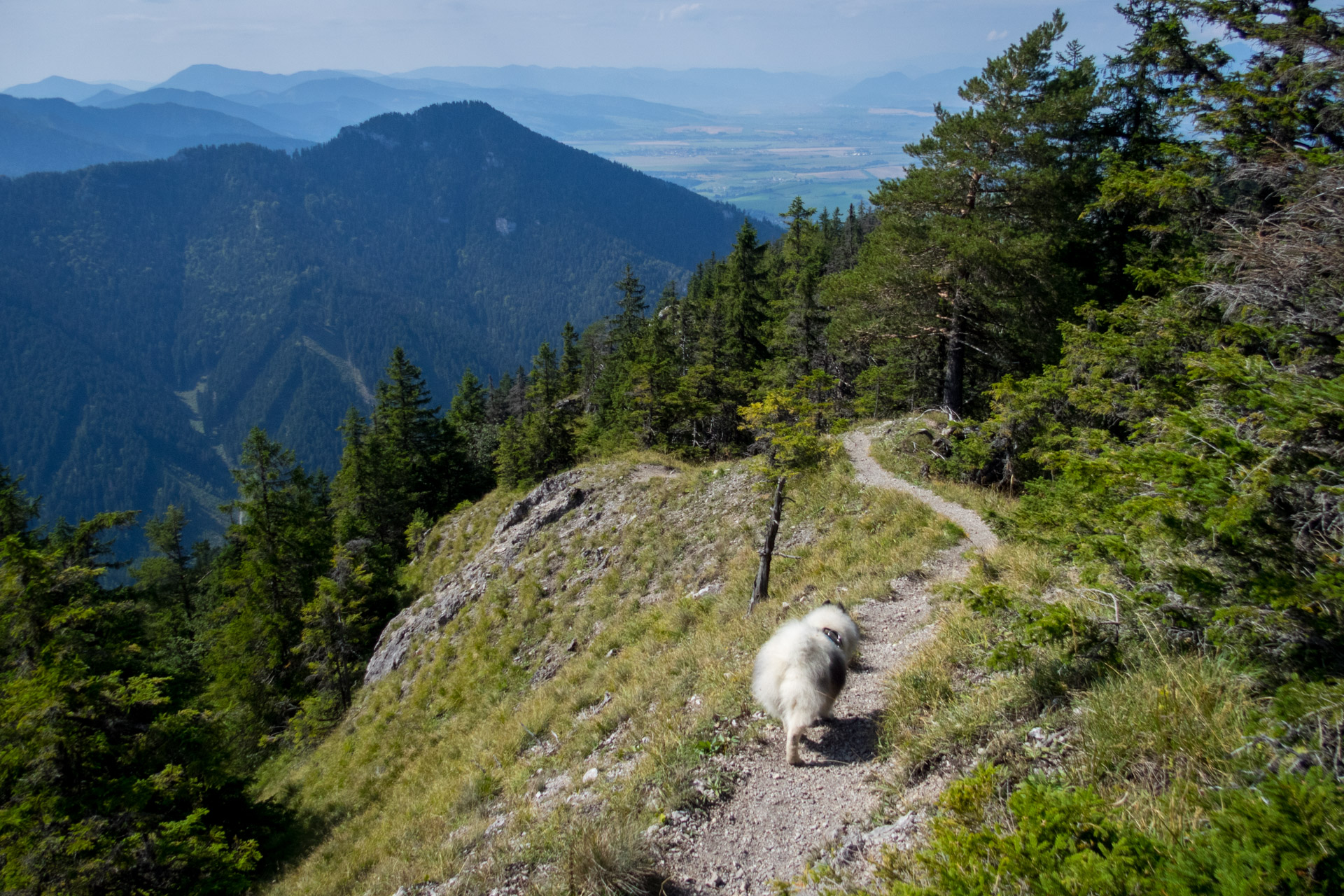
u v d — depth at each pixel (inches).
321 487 2674.7
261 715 1182.9
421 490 2180.1
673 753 275.1
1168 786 132.6
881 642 340.5
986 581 316.5
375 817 618.5
